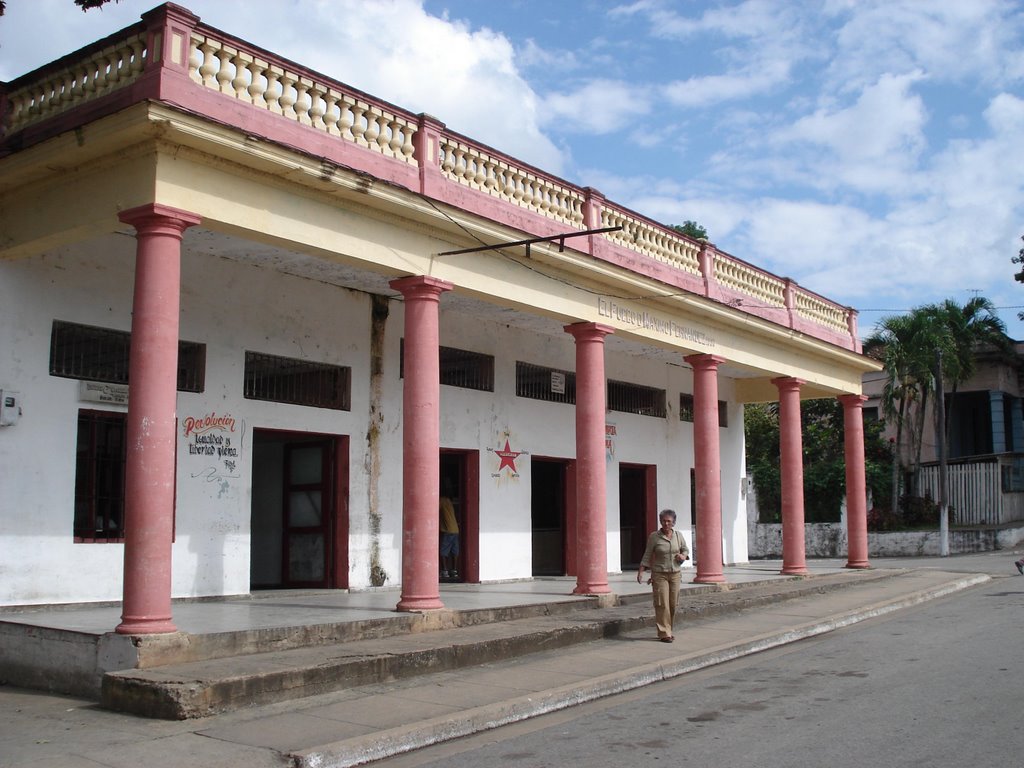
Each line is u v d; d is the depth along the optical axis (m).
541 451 18.31
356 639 10.51
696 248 17.86
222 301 13.06
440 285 12.43
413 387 12.12
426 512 11.90
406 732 7.38
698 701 8.76
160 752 6.80
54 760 6.61
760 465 37.91
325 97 11.44
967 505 34.22
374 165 11.74
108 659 8.75
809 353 21.05
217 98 10.04
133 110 9.17
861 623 14.53
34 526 10.95
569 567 18.95
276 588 14.97
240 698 8.16
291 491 15.24
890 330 34.09
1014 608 15.41
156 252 9.45
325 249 11.07
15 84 10.98
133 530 8.97
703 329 17.70
